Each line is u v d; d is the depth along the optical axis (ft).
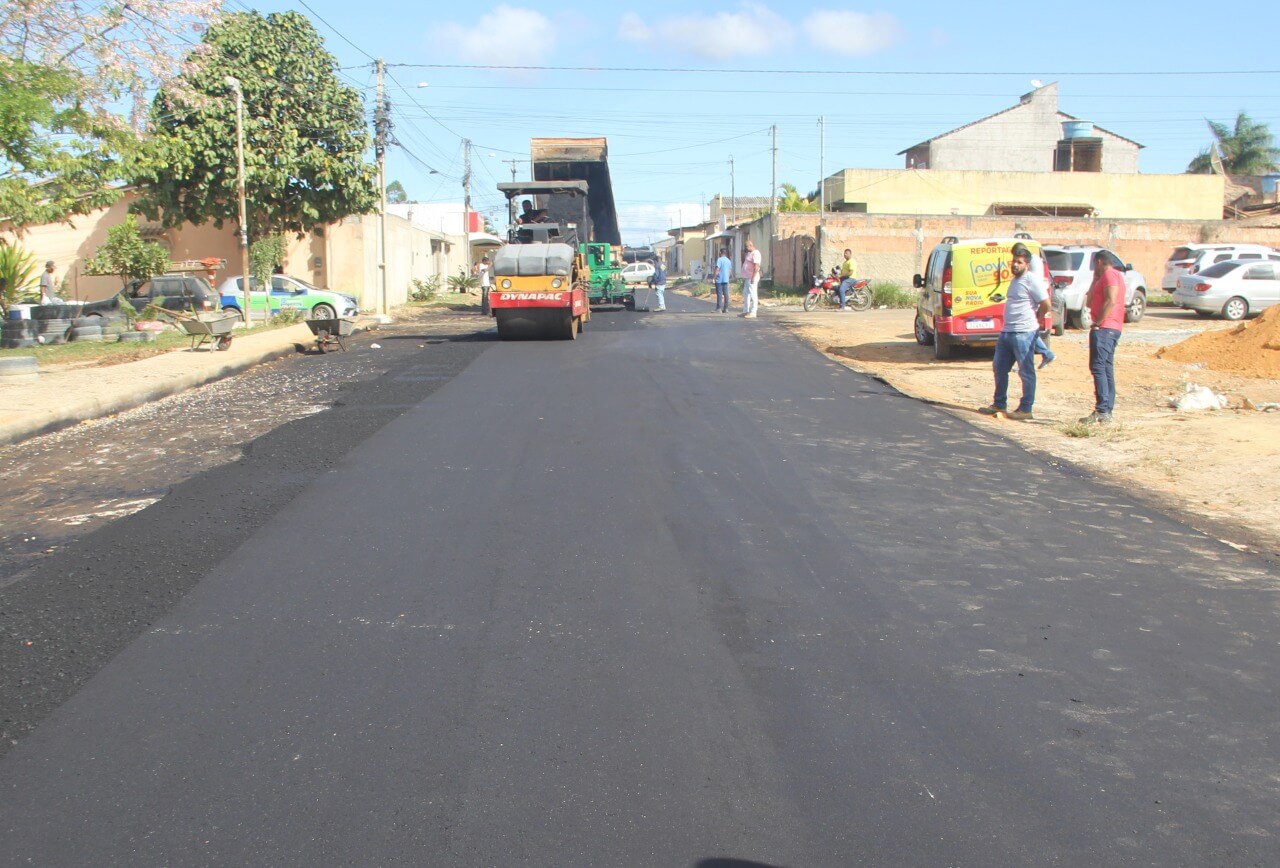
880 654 17.31
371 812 12.66
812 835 12.14
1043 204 178.91
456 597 19.99
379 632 18.30
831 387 47.34
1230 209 189.57
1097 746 14.26
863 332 76.02
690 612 19.17
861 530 24.43
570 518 25.36
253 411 43.19
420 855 11.78
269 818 12.56
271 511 26.37
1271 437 33.71
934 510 26.27
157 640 18.04
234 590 20.52
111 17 64.59
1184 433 35.14
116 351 67.00
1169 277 96.27
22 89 55.98
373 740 14.43
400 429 37.42
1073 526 24.88
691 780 13.35
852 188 177.47
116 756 14.07
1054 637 18.04
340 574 21.40
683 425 37.63
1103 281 37.55
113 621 18.95
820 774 13.51
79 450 35.99
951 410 41.68
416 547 23.16
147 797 13.05
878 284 118.73
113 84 64.34
